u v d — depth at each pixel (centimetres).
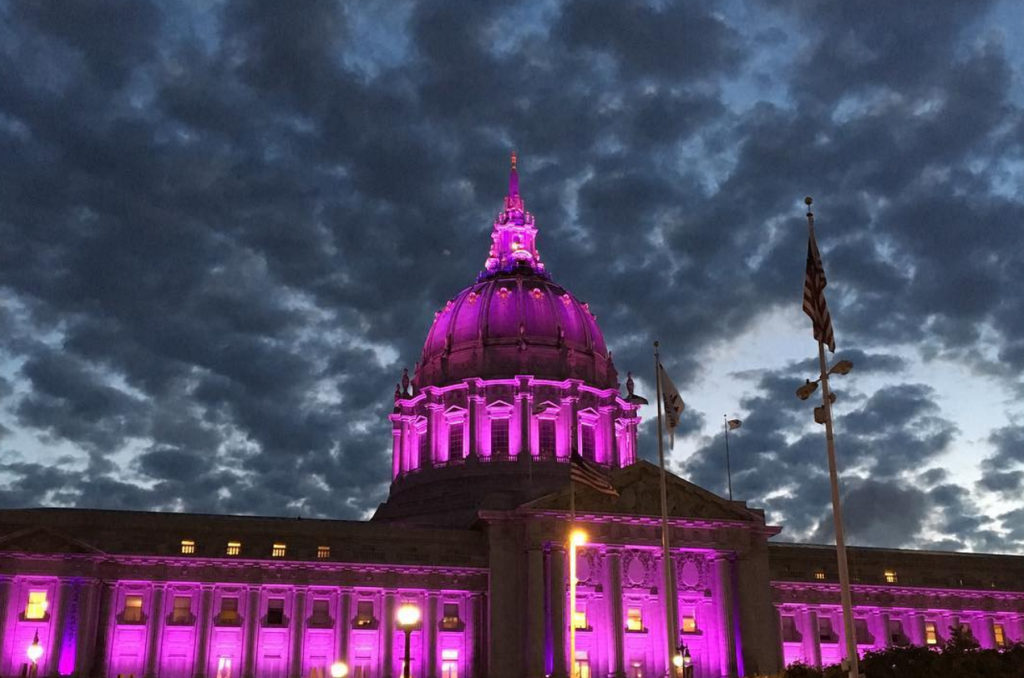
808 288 5509
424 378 15075
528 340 14725
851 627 5072
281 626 11112
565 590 11488
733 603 11869
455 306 15500
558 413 14300
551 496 11762
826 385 5353
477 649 11506
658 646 11606
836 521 5234
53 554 10675
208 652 10881
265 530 11475
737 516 12212
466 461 13962
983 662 8156
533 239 16675
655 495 12119
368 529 11744
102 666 10600
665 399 7944
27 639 10450
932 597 12912
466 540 11962
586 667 11356
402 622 5412
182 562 11056
